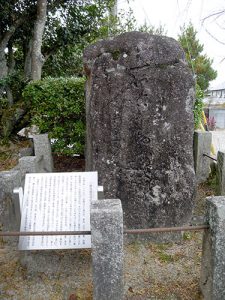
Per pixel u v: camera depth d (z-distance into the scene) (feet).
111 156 10.18
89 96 10.47
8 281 8.16
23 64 28.89
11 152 18.03
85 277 8.29
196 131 16.52
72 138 17.65
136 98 9.84
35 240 8.21
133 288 7.87
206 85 56.65
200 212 12.62
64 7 26.11
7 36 23.36
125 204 10.28
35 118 17.43
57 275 8.38
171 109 9.83
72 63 29.58
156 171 10.07
